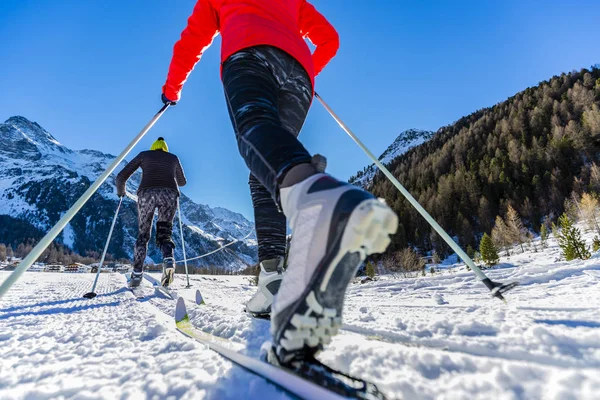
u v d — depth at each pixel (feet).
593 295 6.49
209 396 1.96
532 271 17.75
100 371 2.60
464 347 2.67
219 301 8.96
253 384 2.03
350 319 4.81
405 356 2.50
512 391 1.78
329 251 1.75
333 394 1.52
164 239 10.76
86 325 4.82
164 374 2.43
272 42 3.44
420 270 77.82
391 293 16.14
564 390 1.69
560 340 2.77
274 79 3.43
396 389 1.90
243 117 2.81
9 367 2.81
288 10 3.91
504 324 3.47
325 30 5.10
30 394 2.15
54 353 3.26
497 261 55.98
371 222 1.62
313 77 4.14
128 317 5.50
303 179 2.15
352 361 2.50
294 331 1.83
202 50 4.75
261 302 4.63
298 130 4.18
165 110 5.13
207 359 2.71
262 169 2.43
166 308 6.79
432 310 5.92
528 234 95.30
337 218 1.71
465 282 19.21
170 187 10.98
